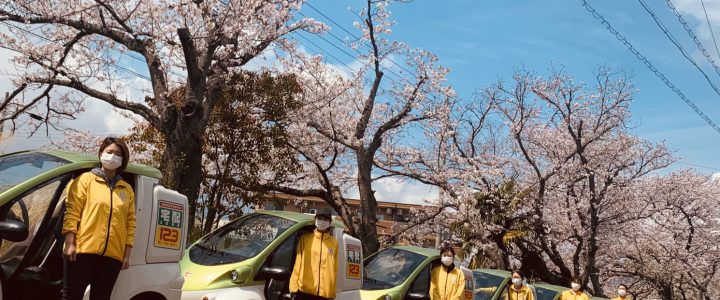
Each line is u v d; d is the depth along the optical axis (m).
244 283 7.84
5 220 4.91
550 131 25.70
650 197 27.80
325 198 20.12
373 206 18.97
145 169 6.00
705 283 30.25
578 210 23.81
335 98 20.05
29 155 5.81
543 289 15.97
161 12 14.66
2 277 5.09
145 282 5.88
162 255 6.09
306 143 19.55
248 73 16.06
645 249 28.73
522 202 23.31
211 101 14.03
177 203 6.34
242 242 8.53
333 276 8.07
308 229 8.89
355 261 9.47
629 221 26.16
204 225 15.48
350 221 19.81
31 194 5.33
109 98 14.00
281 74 17.44
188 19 14.40
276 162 16.78
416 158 23.31
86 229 5.09
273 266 8.26
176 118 13.36
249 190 15.74
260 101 15.95
